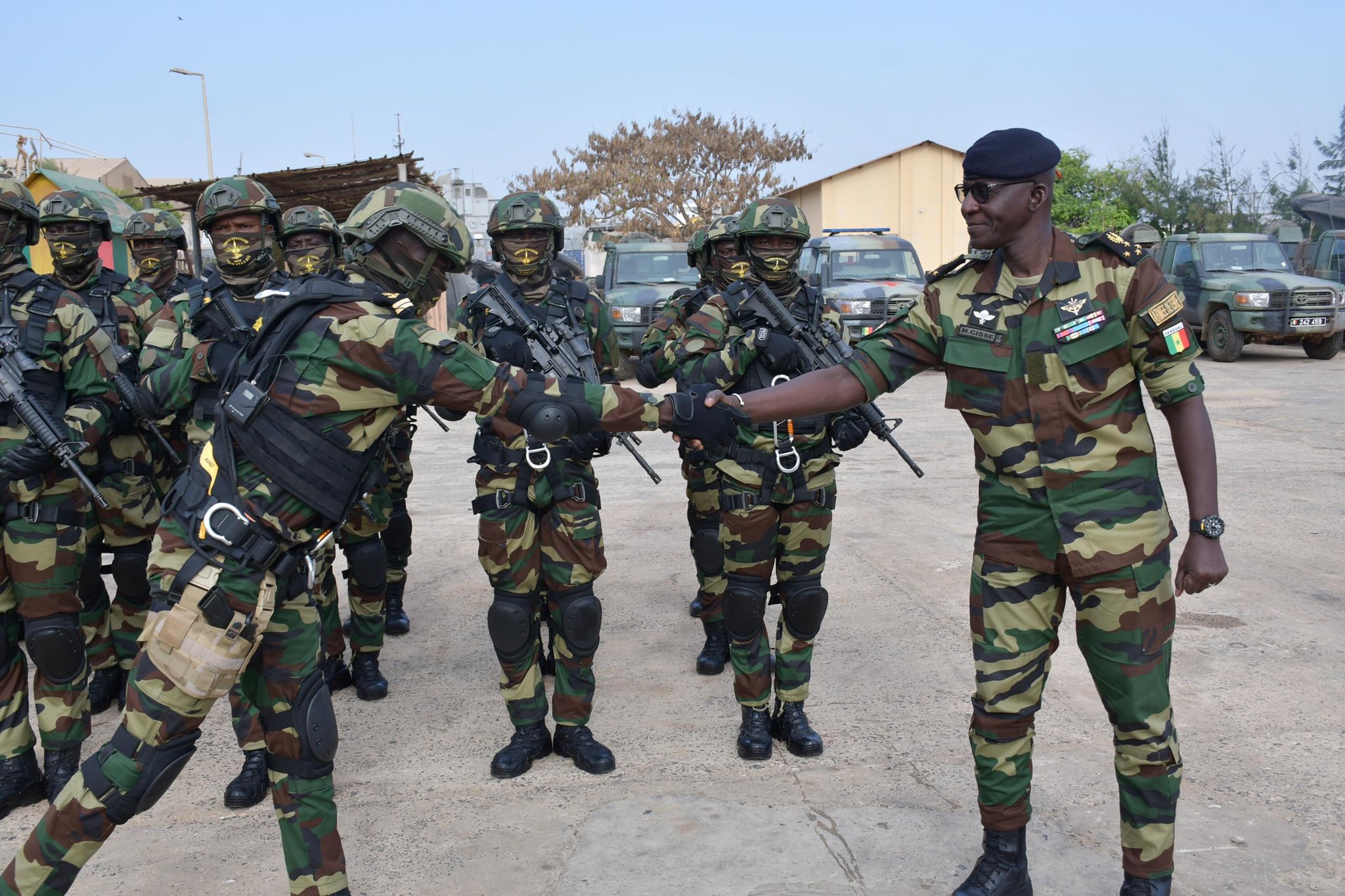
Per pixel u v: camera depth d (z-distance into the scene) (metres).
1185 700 3.91
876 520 6.78
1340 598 5.03
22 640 3.44
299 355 2.33
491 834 3.11
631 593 5.51
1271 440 9.17
